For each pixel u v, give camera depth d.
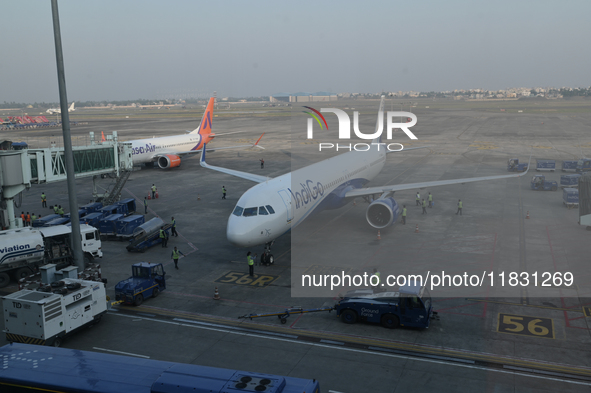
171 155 72.31
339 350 20.23
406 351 19.97
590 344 20.16
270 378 11.84
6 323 20.58
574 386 17.11
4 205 35.69
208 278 29.22
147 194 54.84
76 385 12.27
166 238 35.88
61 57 25.08
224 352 20.23
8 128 164.38
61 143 101.62
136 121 198.12
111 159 44.28
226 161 80.69
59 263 31.19
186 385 11.53
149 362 13.52
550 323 22.23
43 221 39.38
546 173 63.75
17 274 28.64
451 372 18.22
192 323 23.17
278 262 31.83
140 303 25.42
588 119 164.12
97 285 22.77
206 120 83.31
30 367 13.23
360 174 45.41
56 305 20.48
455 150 89.44
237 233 28.08
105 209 42.34
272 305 25.05
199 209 47.44
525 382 17.41
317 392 11.94
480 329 21.81
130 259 33.00
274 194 30.61
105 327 22.80
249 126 159.00
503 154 82.62
